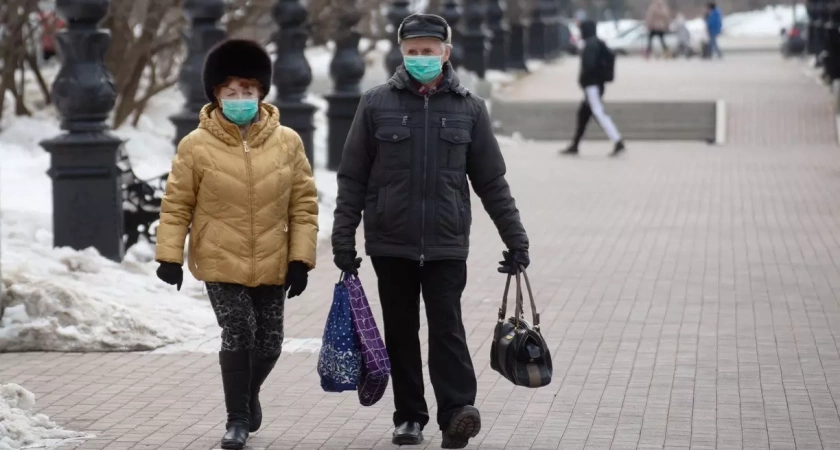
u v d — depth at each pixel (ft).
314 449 31.68
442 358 30.86
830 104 131.03
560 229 70.13
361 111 31.24
